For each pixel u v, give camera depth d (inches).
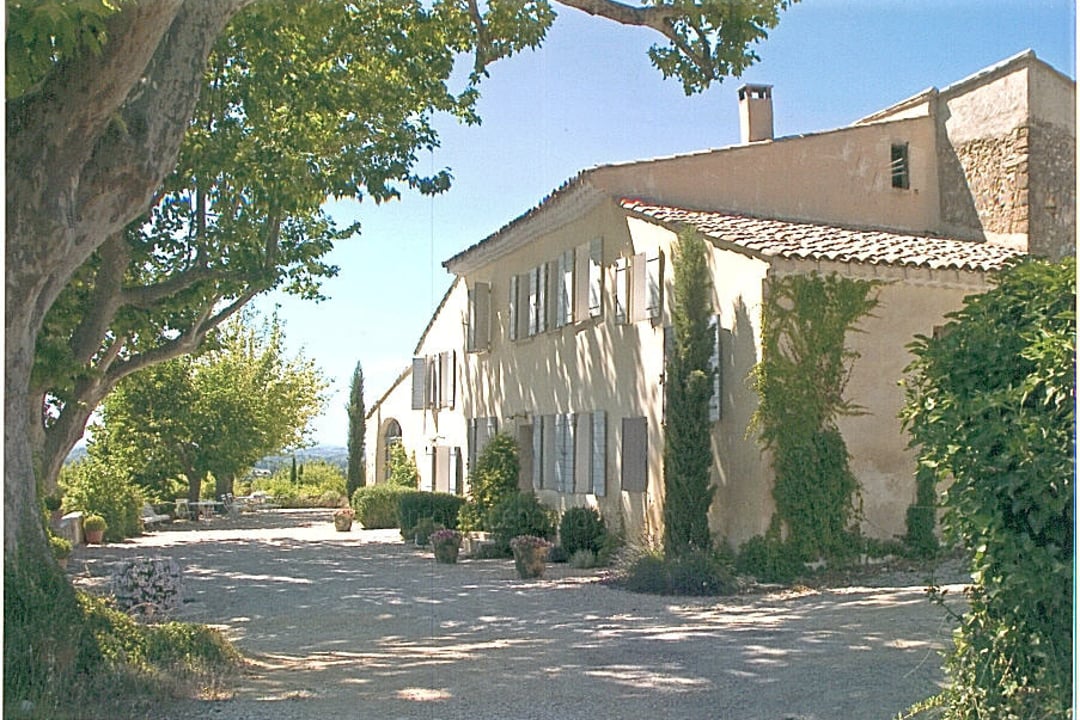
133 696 268.8
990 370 192.1
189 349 705.6
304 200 607.8
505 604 494.6
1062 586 177.5
